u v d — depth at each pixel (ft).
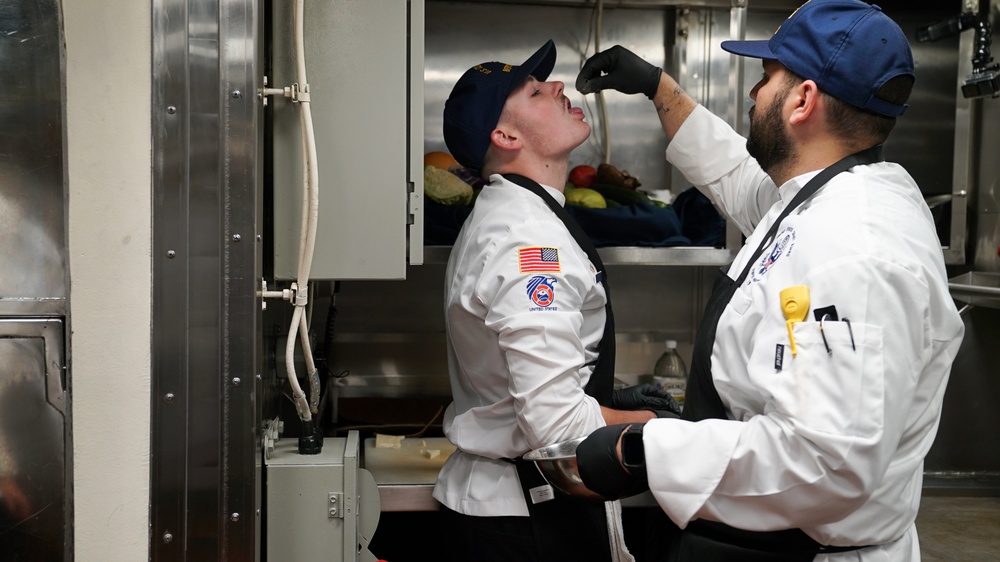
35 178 3.85
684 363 7.80
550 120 5.22
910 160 7.84
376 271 4.58
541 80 5.72
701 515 3.67
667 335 7.83
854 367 3.29
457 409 5.43
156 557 4.07
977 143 7.30
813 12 3.98
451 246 6.13
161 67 3.95
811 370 3.36
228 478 4.09
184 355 4.03
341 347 7.44
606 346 5.17
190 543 4.09
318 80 4.49
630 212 6.27
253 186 4.04
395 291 7.47
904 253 3.51
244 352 4.08
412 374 7.52
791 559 3.79
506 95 5.23
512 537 4.85
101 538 4.03
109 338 3.97
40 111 3.83
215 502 4.09
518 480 4.89
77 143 3.89
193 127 3.99
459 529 5.00
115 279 3.95
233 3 3.99
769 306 3.65
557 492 4.82
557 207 5.12
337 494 4.54
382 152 4.55
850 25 3.85
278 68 4.46
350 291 7.42
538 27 7.46
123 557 4.05
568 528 4.85
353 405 7.16
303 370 6.19
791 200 4.04
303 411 4.59
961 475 7.64
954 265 7.61
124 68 3.91
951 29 7.00
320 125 4.50
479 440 4.99
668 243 6.32
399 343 7.48
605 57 5.81
